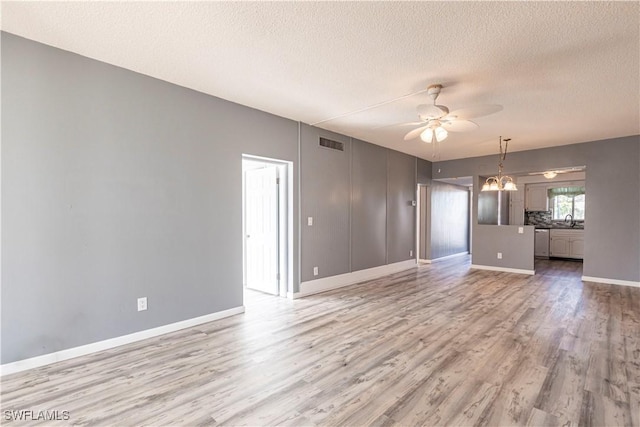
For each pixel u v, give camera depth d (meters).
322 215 5.04
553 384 2.33
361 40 2.46
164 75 3.13
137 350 2.89
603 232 5.60
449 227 8.92
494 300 4.52
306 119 4.55
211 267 3.66
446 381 2.38
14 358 2.47
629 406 2.07
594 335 3.22
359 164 5.73
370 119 4.54
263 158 4.23
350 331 3.36
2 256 2.41
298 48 2.60
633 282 5.35
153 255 3.19
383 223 6.34
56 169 2.63
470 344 3.03
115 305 2.96
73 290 2.72
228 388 2.29
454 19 2.17
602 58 2.69
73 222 2.72
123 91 2.98
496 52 2.62
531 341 3.09
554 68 2.89
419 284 5.55
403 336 3.22
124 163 3.00
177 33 2.39
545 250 8.62
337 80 3.21
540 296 4.73
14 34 2.43
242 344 3.04
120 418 1.96
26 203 2.50
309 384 2.34
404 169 6.93
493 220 7.84
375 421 1.94
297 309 4.12
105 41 2.52
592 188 5.69
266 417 1.98
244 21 2.23
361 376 2.45
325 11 2.10
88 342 2.81
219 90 3.50
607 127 4.79
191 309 3.49
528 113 4.14
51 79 2.60
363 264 5.86
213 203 3.67
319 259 5.00
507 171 6.70
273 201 4.77
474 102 3.78
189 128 3.45
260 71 3.03
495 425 1.90
